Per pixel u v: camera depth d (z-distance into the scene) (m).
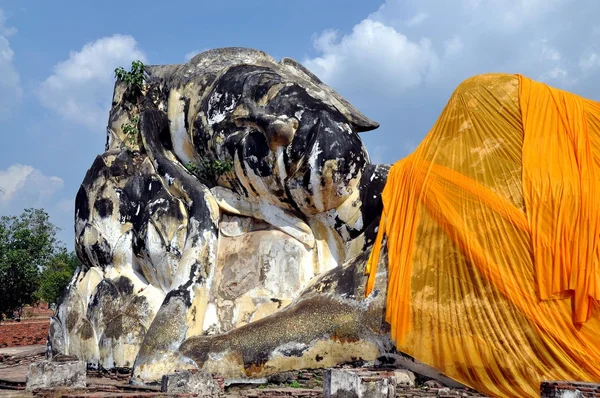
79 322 16.80
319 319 13.29
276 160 15.01
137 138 17.73
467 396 11.42
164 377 11.66
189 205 16.08
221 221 16.25
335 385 10.46
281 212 15.77
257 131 15.51
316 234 15.73
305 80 16.62
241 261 15.63
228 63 17.23
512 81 13.61
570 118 12.82
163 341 14.18
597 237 11.62
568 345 11.17
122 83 18.77
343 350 13.00
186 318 14.65
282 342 13.34
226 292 15.43
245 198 16.06
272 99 15.54
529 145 12.61
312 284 14.34
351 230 15.23
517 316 11.54
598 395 9.24
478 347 11.70
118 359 15.66
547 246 11.66
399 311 12.42
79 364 12.30
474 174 12.73
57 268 42.09
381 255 13.36
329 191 14.91
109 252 16.98
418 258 12.59
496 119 13.19
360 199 15.10
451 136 13.54
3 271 27.41
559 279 11.46
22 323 34.31
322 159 14.66
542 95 13.24
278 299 15.05
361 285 13.32
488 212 12.23
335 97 16.67
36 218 30.53
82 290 17.06
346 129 15.12
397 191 13.66
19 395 10.91
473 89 13.71
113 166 17.48
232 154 15.70
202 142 16.38
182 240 16.02
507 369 11.47
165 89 18.12
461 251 12.16
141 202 17.02
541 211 11.91
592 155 12.54
